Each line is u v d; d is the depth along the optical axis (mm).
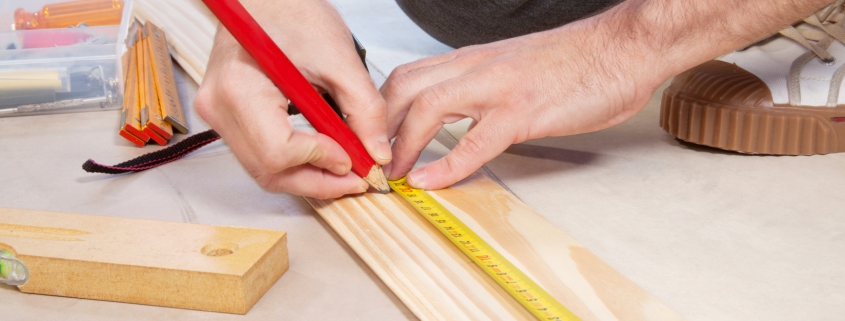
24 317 800
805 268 865
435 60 1116
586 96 998
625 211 1015
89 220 896
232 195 1079
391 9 2416
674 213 1006
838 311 783
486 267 816
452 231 901
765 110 1148
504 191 1028
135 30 1806
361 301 821
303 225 995
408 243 892
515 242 884
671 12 978
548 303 746
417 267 842
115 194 1083
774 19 942
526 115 987
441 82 997
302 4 945
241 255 813
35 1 1850
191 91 1585
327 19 940
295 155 853
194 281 786
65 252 819
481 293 795
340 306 812
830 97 1145
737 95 1158
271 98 847
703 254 899
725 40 977
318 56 900
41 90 1435
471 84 972
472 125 1057
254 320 786
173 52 1817
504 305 773
